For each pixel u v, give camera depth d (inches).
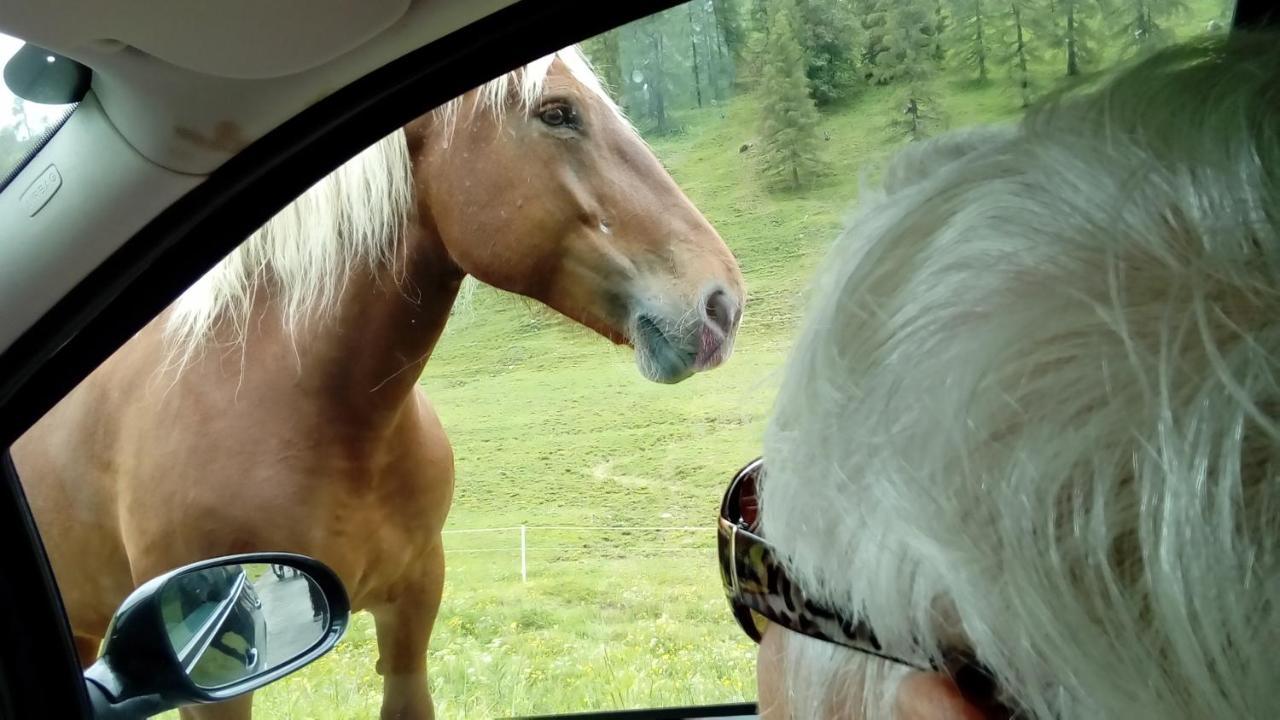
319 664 75.7
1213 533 12.6
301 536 60.7
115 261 36.5
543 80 55.6
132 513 62.1
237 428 60.3
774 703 19.9
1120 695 13.1
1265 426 12.7
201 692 44.5
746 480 22.3
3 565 43.5
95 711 41.0
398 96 34.6
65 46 28.9
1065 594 13.4
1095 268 14.5
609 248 56.0
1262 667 12.4
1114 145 16.2
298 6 28.3
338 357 60.1
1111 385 13.6
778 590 18.4
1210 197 15.0
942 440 14.6
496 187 56.4
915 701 15.5
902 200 17.6
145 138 33.3
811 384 16.9
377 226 58.1
